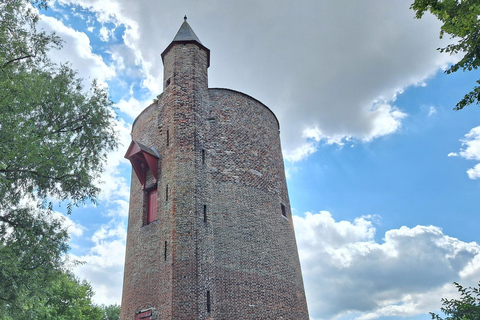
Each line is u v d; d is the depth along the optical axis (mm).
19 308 13969
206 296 16875
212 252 18297
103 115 17188
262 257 20031
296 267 22031
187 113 21719
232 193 20891
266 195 22469
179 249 17656
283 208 23469
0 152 12844
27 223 14359
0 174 12867
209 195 19891
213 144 21891
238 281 18453
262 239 20625
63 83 16859
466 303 10727
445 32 11203
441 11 11164
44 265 14094
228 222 19844
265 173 23266
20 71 15094
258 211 21391
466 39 11273
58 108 16000
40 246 13984
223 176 21156
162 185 20219
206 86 23781
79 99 16875
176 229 18156
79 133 16578
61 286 34500
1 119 13133
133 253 20266
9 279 12992
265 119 25469
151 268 18469
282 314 19125
